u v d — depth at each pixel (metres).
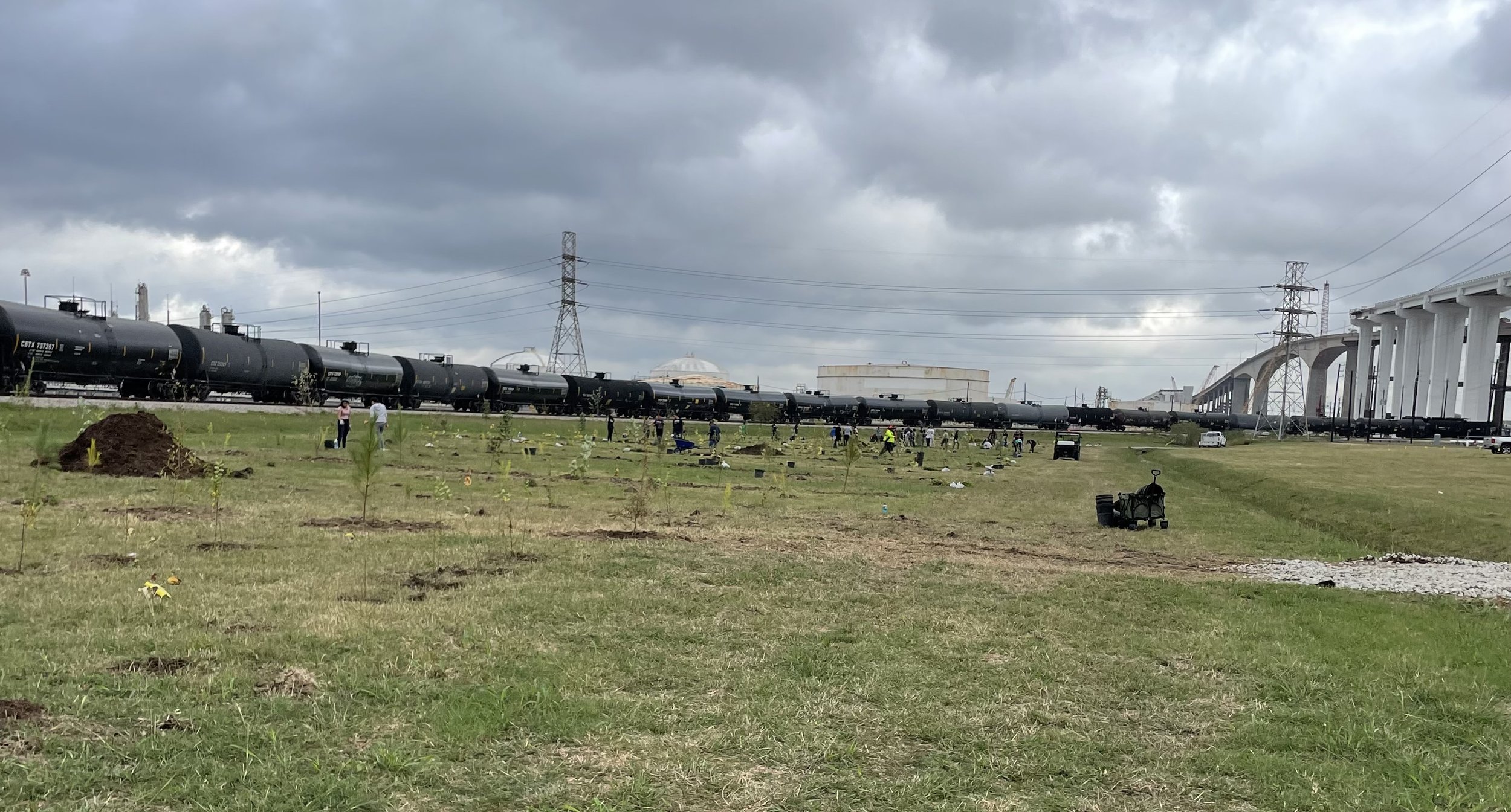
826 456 45.81
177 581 9.20
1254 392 150.62
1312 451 67.50
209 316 53.44
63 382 38.81
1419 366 135.50
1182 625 10.01
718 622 8.90
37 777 4.56
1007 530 19.67
